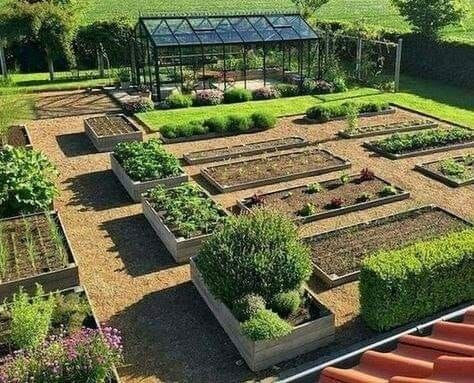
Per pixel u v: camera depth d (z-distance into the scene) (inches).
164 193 428.8
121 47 1075.9
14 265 332.5
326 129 655.1
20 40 943.0
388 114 716.7
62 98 824.3
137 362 275.1
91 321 284.2
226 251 288.8
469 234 315.9
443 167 510.6
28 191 401.7
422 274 285.4
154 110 746.8
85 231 409.4
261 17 871.7
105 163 553.0
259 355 264.7
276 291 285.0
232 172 510.6
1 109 563.8
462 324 164.6
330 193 463.8
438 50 914.7
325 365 160.1
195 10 1539.1
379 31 1001.5
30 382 218.5
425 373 144.5
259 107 759.1
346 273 342.6
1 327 273.4
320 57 946.7
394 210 436.5
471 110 730.2
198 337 293.3
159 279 347.3
